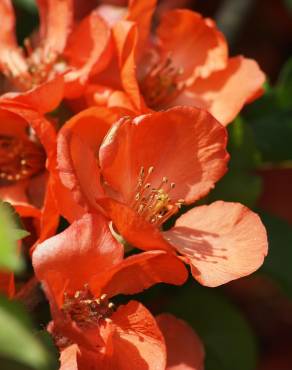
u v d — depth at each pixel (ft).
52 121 0.90
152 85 0.96
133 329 0.83
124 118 0.85
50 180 0.84
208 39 0.96
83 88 0.90
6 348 0.69
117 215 0.82
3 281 0.81
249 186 0.97
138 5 0.92
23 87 0.95
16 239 0.78
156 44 0.97
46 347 0.78
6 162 0.93
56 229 0.88
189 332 0.89
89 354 0.82
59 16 0.96
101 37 0.92
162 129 0.87
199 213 0.88
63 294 0.83
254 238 0.86
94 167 0.84
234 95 0.95
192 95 0.96
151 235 0.81
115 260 0.82
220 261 0.86
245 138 0.98
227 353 0.99
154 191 0.88
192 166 0.88
